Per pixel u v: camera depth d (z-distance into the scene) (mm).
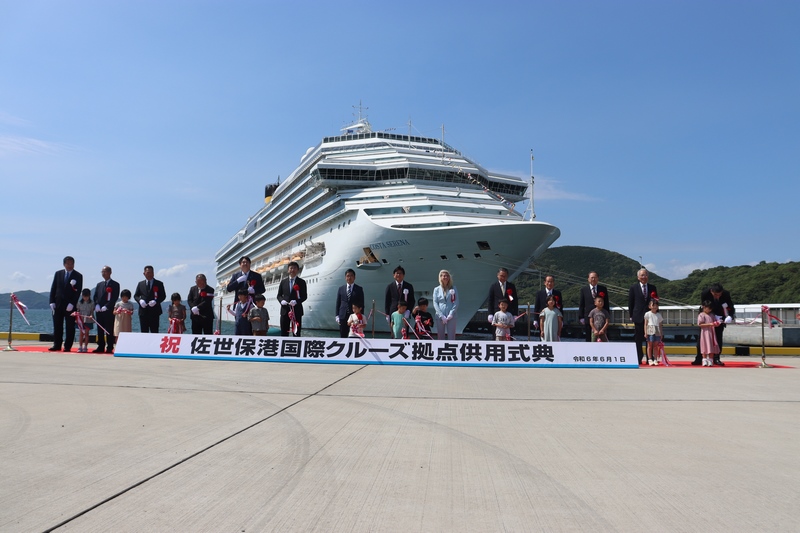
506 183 38375
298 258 40562
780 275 71562
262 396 7426
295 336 13055
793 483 3900
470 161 38125
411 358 11758
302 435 5250
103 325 14273
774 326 28219
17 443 4828
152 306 14625
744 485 3857
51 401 6844
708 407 6867
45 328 54438
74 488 3715
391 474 4102
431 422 5906
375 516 3293
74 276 14383
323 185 34969
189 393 7586
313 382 8867
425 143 41344
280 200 49312
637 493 3701
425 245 28750
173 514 3289
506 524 3182
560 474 4117
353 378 9422
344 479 3977
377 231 29984
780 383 9250
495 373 10477
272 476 4016
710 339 12531
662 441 5098
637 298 12945
